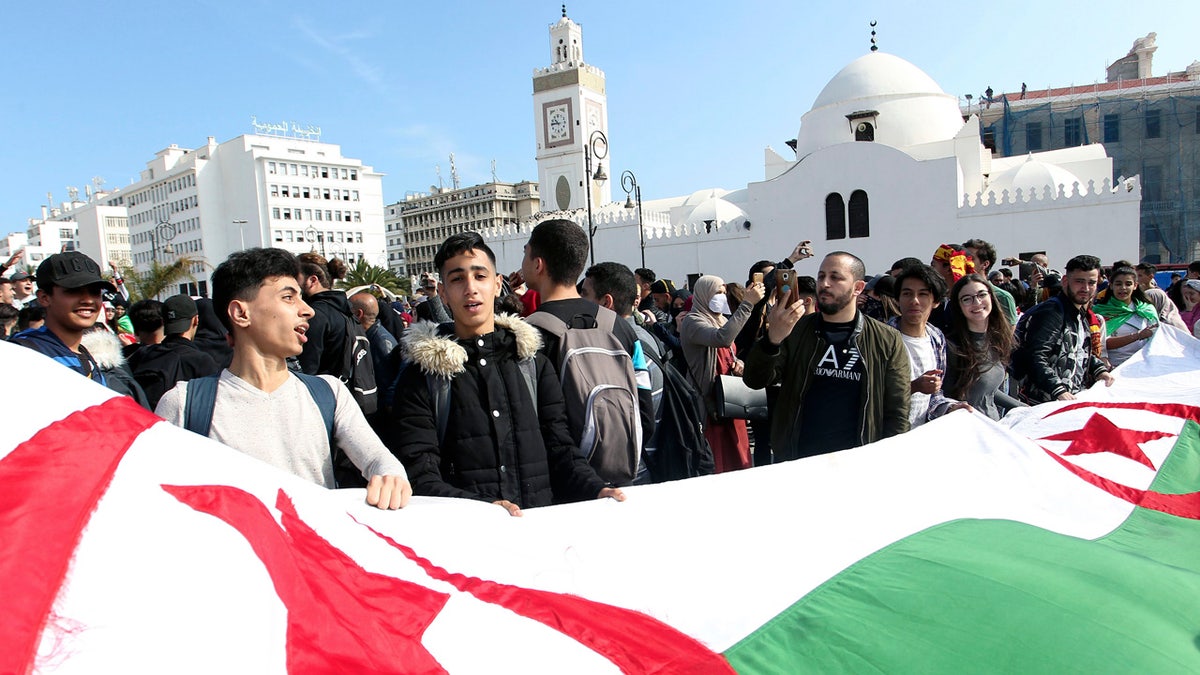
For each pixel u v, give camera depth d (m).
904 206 34.59
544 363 3.07
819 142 41.97
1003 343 4.73
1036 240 31.81
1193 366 5.79
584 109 60.12
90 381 1.97
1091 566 2.62
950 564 2.65
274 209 75.62
